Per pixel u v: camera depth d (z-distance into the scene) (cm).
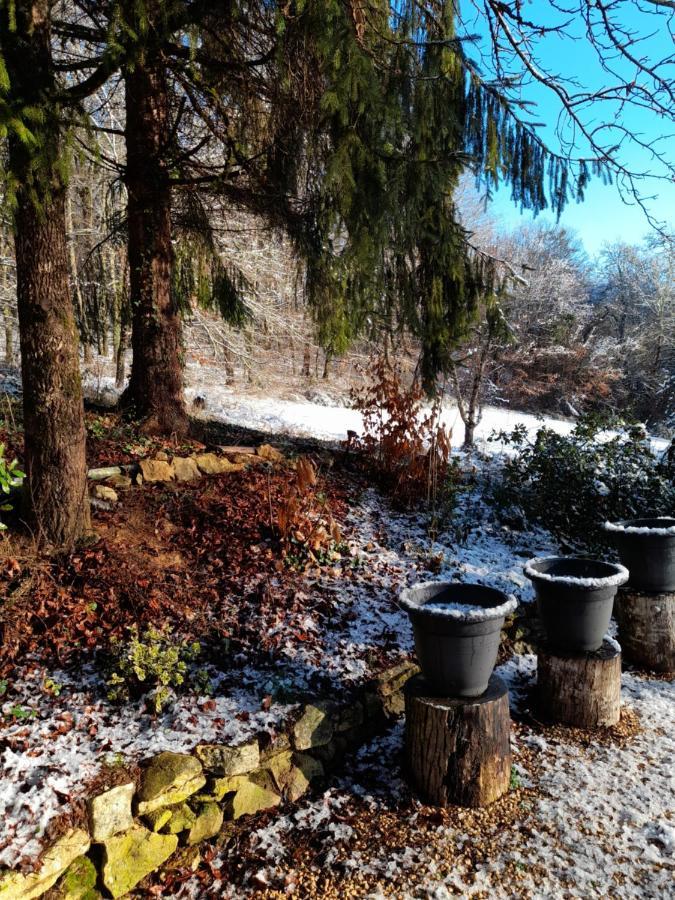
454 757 266
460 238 574
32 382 364
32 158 303
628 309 2891
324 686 318
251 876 235
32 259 350
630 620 406
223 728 276
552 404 2148
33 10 322
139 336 597
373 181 431
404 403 589
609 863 237
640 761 302
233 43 478
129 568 375
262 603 374
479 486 623
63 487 372
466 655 266
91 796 228
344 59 382
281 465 560
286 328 1294
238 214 846
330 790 281
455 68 509
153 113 554
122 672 299
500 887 228
